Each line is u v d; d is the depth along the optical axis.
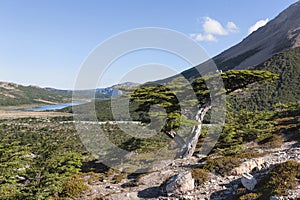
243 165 13.61
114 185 15.86
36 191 13.09
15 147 15.34
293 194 8.73
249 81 21.59
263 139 21.34
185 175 12.63
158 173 16.36
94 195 14.20
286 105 35.50
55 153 14.80
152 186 14.31
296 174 9.80
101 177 17.86
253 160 13.89
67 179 15.23
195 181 12.81
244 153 15.98
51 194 14.24
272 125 25.25
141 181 15.52
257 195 9.55
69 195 14.20
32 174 13.69
